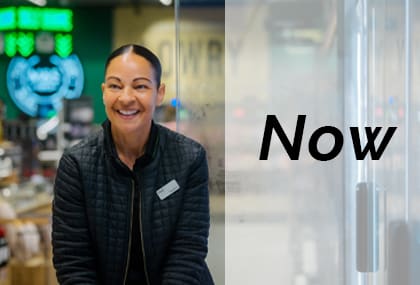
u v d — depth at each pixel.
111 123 1.80
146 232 1.78
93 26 9.98
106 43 9.98
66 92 10.02
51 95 10.02
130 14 9.92
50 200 5.33
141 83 1.75
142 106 1.75
